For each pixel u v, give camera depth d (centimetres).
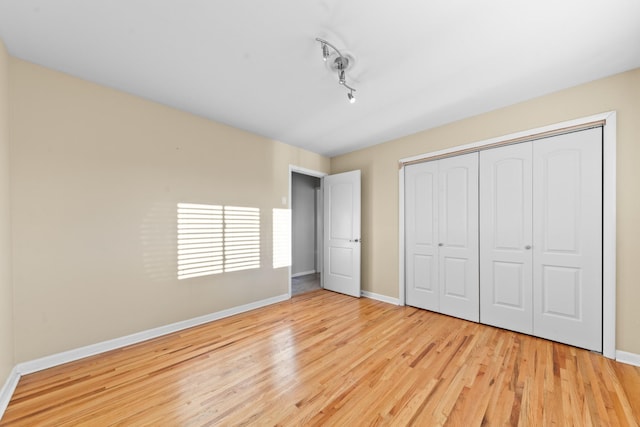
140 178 242
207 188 291
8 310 170
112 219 225
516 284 255
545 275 239
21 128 185
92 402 155
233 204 315
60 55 184
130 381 176
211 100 251
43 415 144
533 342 232
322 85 225
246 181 330
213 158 297
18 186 183
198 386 170
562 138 231
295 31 161
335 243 416
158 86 226
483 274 276
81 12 145
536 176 244
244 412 147
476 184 281
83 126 212
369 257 384
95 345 213
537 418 141
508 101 251
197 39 168
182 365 196
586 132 219
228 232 309
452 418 142
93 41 170
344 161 426
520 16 148
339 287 409
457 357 206
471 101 251
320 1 137
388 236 361
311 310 324
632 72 200
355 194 387
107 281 221
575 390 164
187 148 275
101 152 220
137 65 196
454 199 299
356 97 245
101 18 149
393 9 143
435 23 154
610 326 204
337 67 198
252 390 166
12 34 162
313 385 171
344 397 160
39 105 193
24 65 188
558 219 232
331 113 279
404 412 147
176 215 265
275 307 337
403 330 260
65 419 142
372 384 172
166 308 255
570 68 198
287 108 267
